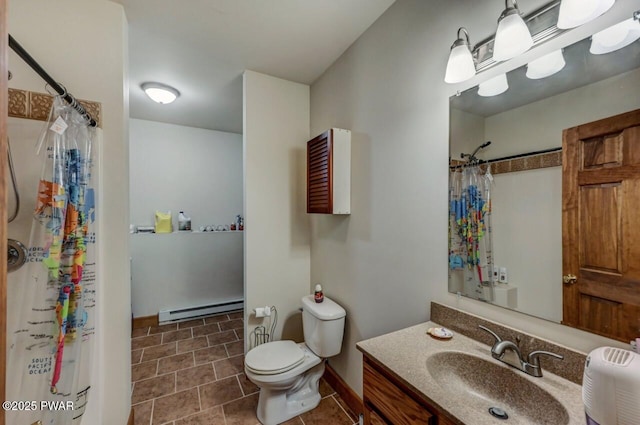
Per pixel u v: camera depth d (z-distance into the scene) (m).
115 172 1.49
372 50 1.67
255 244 2.25
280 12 1.55
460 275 1.17
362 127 1.77
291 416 1.73
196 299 3.50
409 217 1.42
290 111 2.38
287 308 2.38
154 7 1.51
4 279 0.42
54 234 1.11
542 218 0.91
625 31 0.73
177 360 2.43
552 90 0.88
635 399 0.54
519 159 0.97
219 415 1.76
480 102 1.09
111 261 1.48
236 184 3.99
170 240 3.35
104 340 1.46
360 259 1.79
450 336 1.11
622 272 0.74
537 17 0.90
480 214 1.10
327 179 1.84
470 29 1.12
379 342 1.08
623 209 0.74
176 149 3.61
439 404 0.75
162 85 2.43
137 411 1.79
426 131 1.32
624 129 0.73
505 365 0.92
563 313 0.86
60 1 1.39
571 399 0.76
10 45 0.87
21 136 1.26
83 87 1.43
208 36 1.76
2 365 0.41
